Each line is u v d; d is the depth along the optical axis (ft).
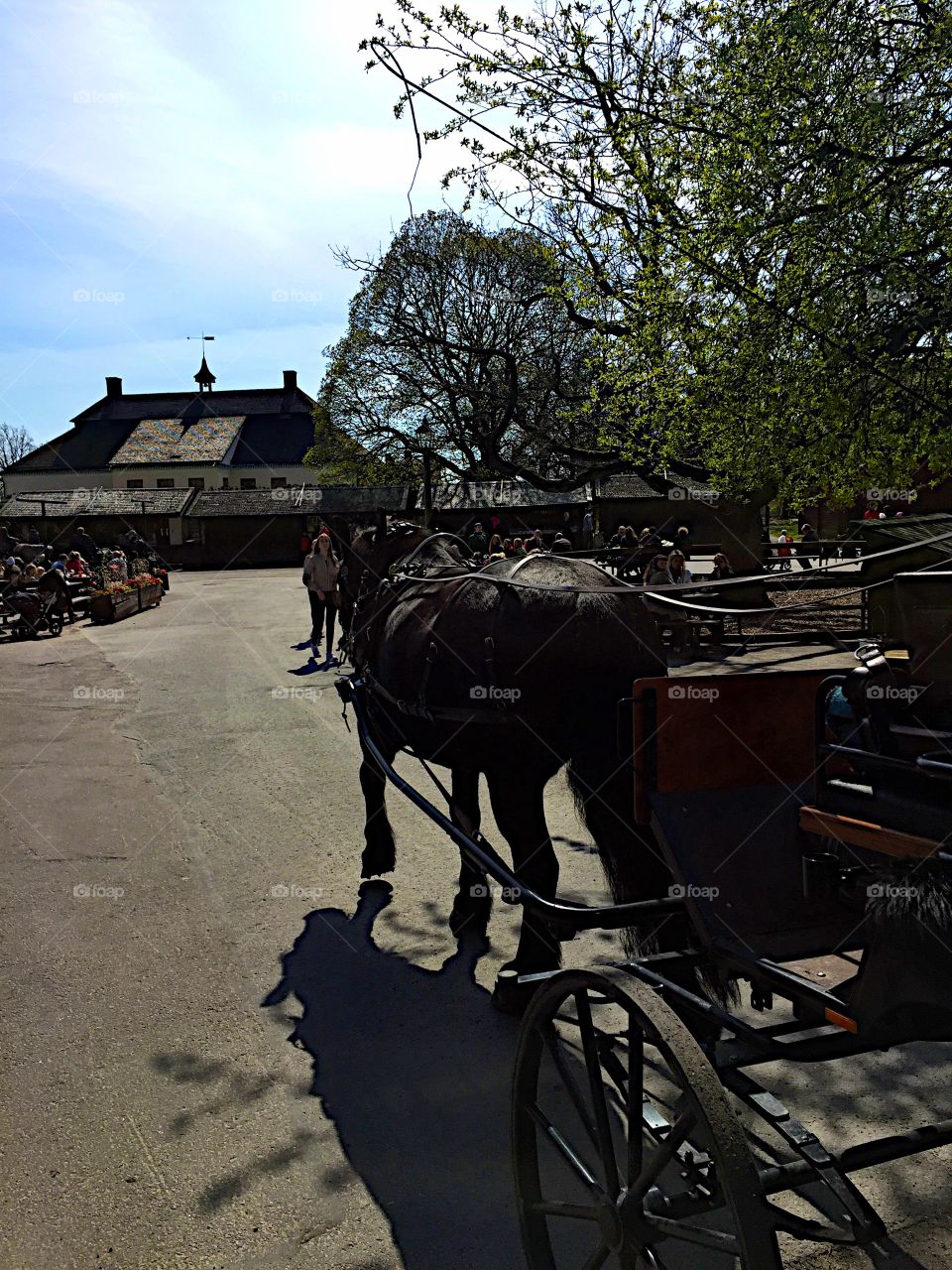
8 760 28.94
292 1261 8.89
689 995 8.36
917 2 26.61
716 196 29.84
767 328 29.55
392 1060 12.37
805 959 9.15
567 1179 10.00
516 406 81.30
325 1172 10.17
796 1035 10.91
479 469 118.01
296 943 16.02
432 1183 9.97
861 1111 10.92
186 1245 9.14
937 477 39.14
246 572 147.74
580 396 79.82
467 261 97.81
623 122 35.29
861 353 28.02
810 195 27.76
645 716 9.93
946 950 6.56
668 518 149.38
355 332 110.63
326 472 144.46
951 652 7.12
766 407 32.24
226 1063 12.37
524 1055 8.64
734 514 63.62
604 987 7.66
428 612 14.08
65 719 35.04
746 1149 6.42
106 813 23.50
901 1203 9.43
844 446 34.30
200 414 254.27
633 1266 7.43
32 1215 9.59
